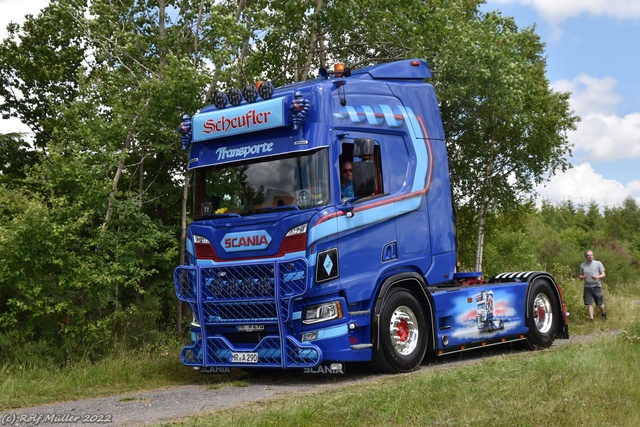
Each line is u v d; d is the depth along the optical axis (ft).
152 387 33.73
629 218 187.01
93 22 49.21
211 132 34.91
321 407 23.93
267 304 32.53
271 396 29.17
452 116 64.49
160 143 48.49
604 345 36.81
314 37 56.75
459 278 41.96
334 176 32.81
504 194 72.23
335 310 32.37
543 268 83.97
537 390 25.52
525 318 43.93
